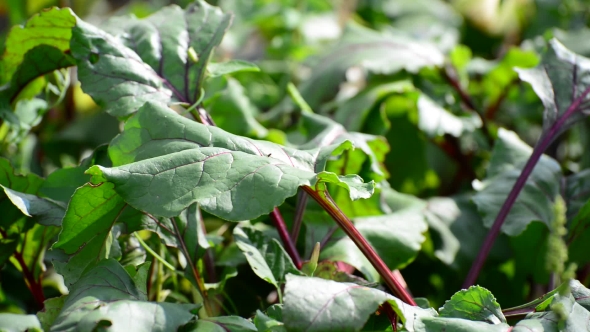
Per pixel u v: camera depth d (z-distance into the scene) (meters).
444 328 0.97
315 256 1.05
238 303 1.16
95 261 1.03
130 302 0.98
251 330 0.99
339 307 0.96
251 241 1.08
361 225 1.14
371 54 1.36
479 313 1.00
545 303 1.00
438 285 1.24
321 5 1.84
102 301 0.98
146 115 1.04
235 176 0.99
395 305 0.97
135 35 1.13
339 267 1.12
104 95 1.09
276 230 1.16
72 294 0.99
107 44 1.10
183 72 1.12
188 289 1.17
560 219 1.05
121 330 0.96
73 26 1.10
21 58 1.15
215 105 1.26
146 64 1.11
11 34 1.12
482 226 1.25
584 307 1.01
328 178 0.99
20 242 1.10
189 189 0.98
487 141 1.36
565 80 1.17
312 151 1.03
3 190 1.07
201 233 1.10
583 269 1.21
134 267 1.04
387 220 1.15
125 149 1.03
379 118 1.31
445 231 1.23
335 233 1.14
